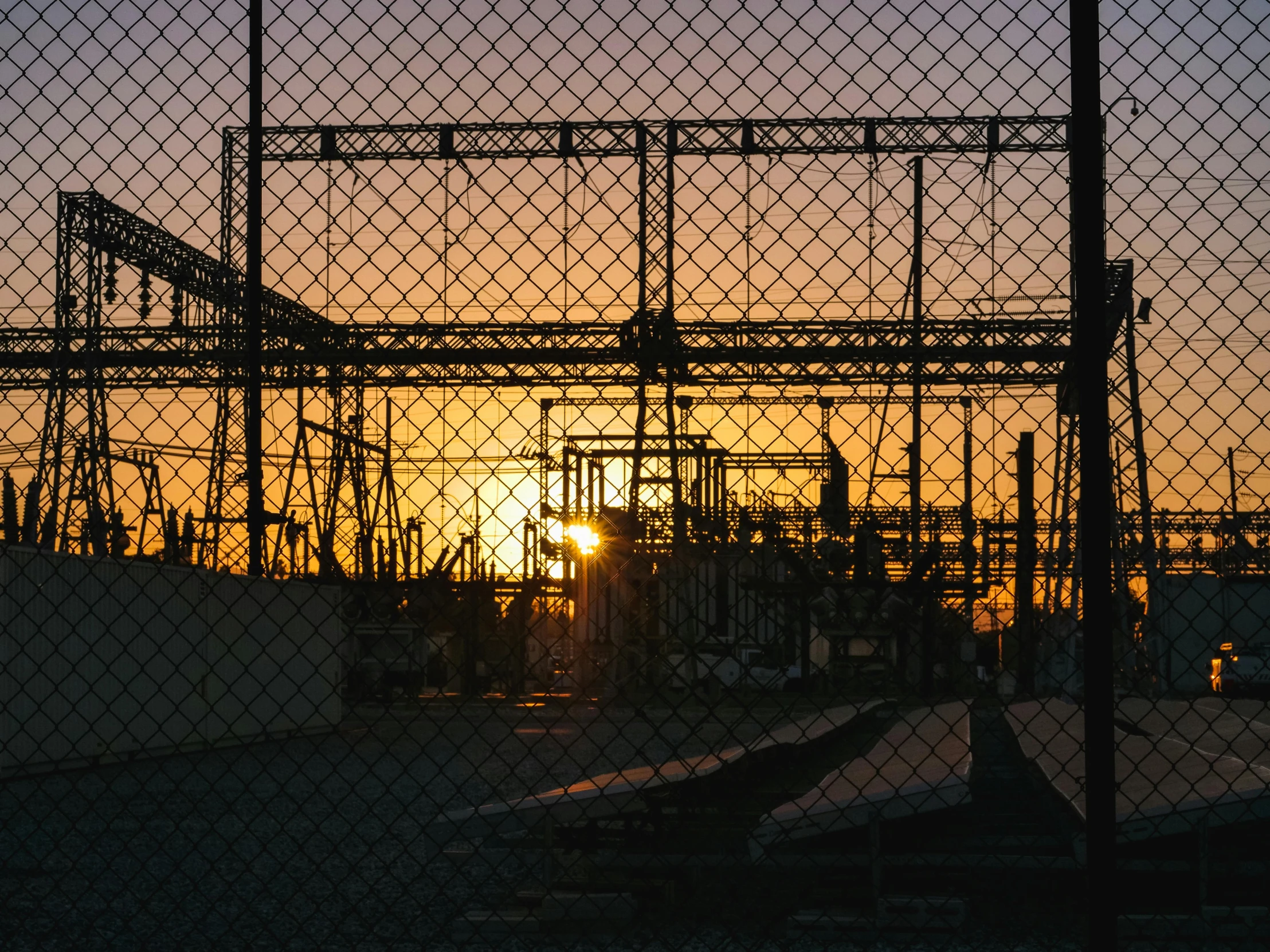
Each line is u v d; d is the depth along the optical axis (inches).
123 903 252.8
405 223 180.1
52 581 593.0
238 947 212.7
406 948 214.4
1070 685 565.9
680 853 255.0
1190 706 300.0
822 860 235.8
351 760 619.2
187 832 363.3
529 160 182.9
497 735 803.4
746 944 213.2
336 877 284.8
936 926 218.1
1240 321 161.6
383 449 532.1
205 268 288.0
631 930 225.9
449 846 326.0
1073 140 148.8
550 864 245.8
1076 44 148.3
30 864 302.7
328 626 908.0
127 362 535.2
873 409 232.4
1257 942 209.0
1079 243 147.5
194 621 740.0
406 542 309.9
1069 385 203.6
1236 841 242.4
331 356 493.7
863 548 728.3
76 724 609.9
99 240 322.3
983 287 181.5
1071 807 219.0
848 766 333.7
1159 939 212.5
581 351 560.1
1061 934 215.9
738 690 1035.3
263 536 316.8
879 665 941.8
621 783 261.4
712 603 906.7
